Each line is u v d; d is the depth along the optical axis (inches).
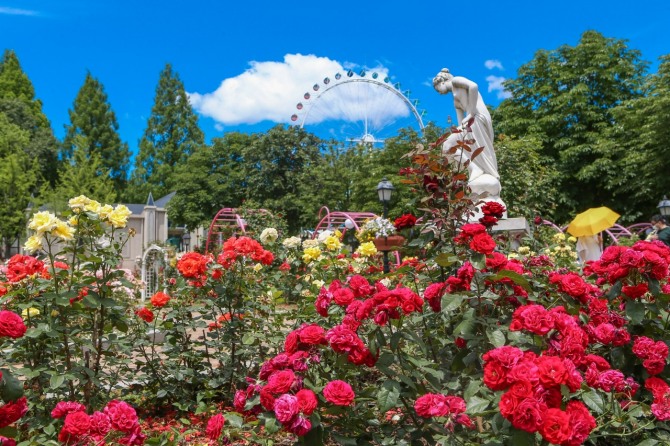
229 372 164.4
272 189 1412.4
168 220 1663.4
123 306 162.4
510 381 71.4
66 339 138.6
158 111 2394.2
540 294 125.6
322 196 1300.4
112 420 93.4
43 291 139.9
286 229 868.6
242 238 169.6
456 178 141.6
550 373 70.5
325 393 83.8
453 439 85.7
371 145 1305.4
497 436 85.2
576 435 66.9
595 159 1010.7
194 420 154.2
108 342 156.1
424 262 137.1
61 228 132.9
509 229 376.5
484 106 385.7
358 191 1164.5
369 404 109.1
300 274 270.8
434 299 112.2
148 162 2365.9
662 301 112.2
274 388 85.3
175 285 176.9
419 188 147.0
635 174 937.5
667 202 577.6
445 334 121.9
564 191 1018.1
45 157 1776.6
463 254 113.0
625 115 983.6
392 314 93.4
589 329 108.2
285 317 190.5
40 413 135.8
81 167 1477.6
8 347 140.2
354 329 96.6
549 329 84.9
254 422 124.7
